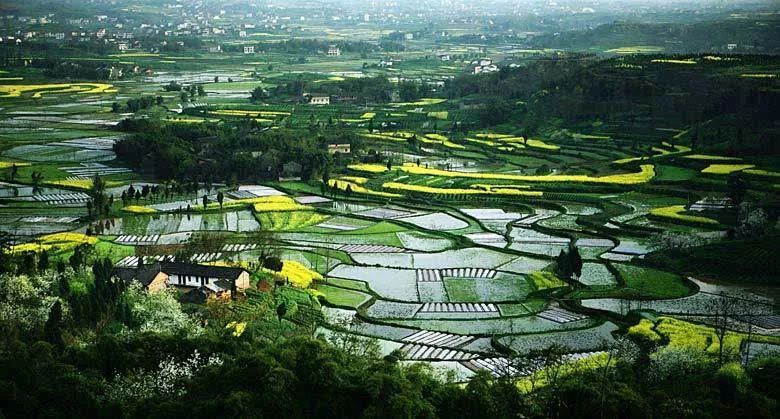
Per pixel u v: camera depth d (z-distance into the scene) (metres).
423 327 179.38
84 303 156.75
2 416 112.25
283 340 148.12
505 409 121.50
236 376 118.44
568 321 184.00
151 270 195.50
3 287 165.00
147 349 129.88
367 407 115.94
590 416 118.56
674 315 185.75
